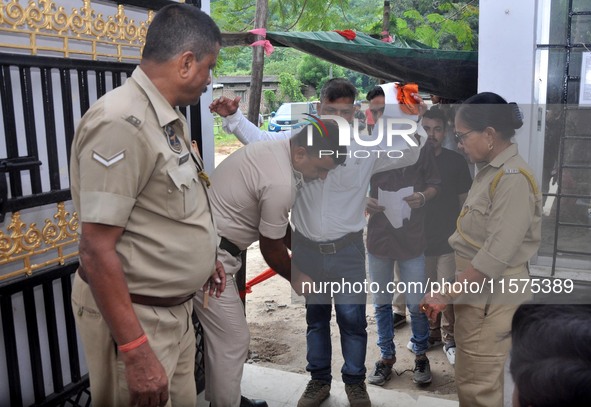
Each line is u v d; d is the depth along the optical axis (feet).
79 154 5.74
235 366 9.07
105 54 8.76
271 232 8.14
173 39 5.98
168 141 5.98
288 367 14.05
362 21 31.99
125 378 6.31
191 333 7.29
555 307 2.56
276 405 10.43
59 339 8.71
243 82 96.78
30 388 8.17
